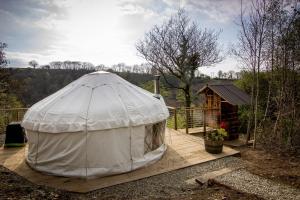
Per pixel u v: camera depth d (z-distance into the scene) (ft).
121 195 15.39
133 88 23.35
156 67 59.57
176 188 16.52
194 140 28.81
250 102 31.07
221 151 24.38
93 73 23.13
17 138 26.02
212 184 16.99
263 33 28.71
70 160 17.97
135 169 19.54
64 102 19.75
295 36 29.07
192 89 61.52
